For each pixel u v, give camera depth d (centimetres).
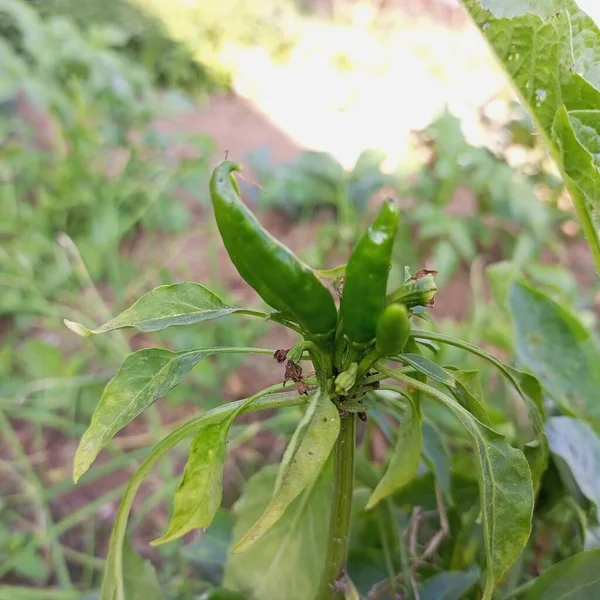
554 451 26
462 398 21
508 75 20
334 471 21
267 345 76
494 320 63
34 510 58
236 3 160
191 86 140
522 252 83
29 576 51
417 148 102
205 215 101
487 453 18
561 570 23
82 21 138
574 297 71
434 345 22
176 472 61
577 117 19
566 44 18
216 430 18
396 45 169
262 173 99
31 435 65
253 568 29
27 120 114
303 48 160
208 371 65
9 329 77
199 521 19
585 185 19
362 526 31
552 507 30
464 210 104
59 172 89
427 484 31
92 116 95
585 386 32
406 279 19
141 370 19
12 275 76
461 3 19
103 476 61
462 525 30
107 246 80
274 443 64
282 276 16
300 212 100
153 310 19
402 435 21
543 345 33
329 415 17
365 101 142
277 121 132
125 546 24
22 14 95
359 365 18
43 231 84
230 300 74
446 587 26
